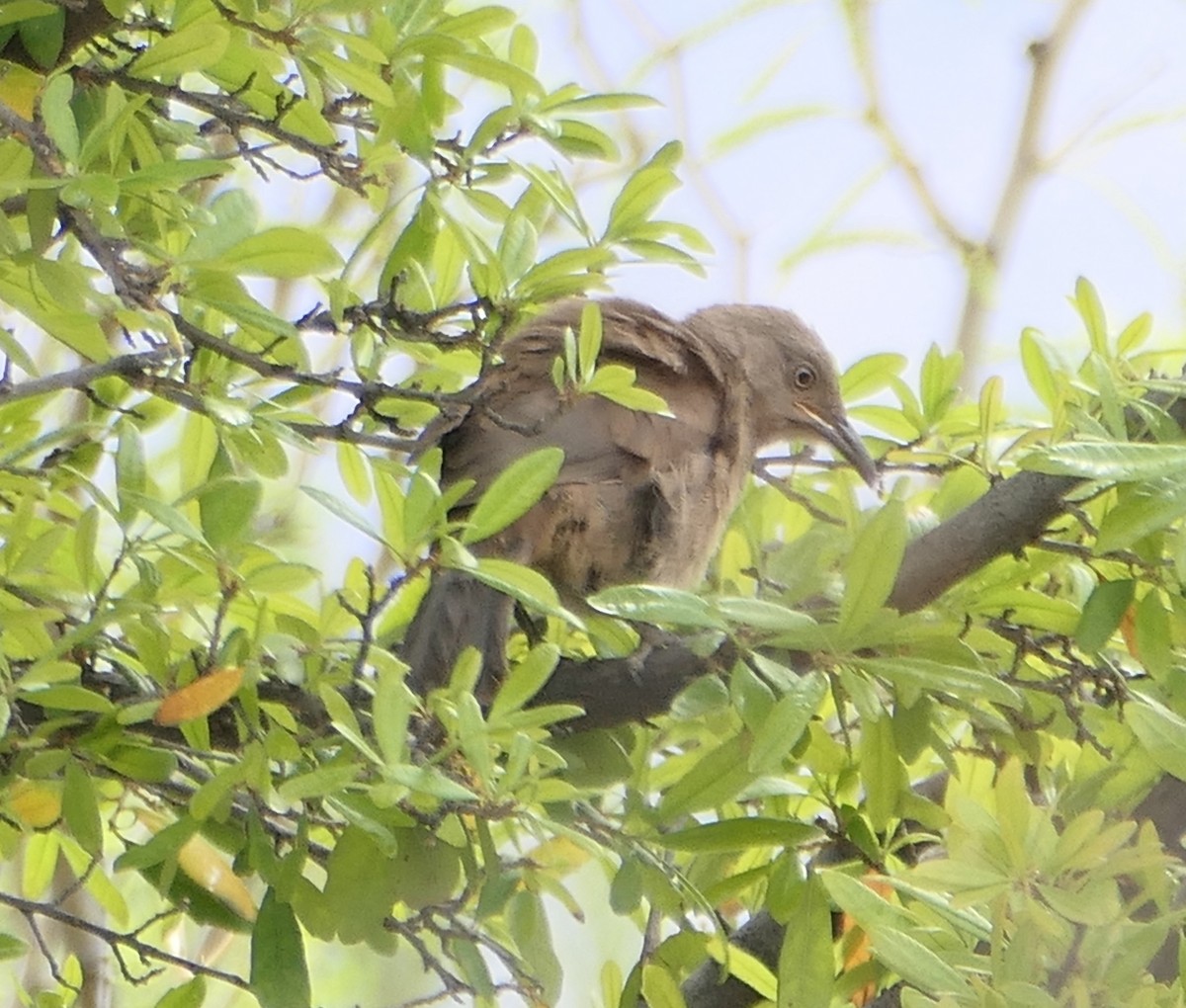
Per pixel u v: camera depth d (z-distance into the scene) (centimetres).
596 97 857
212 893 780
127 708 698
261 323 727
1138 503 706
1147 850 636
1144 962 624
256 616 741
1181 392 766
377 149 816
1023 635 817
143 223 831
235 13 748
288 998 704
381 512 730
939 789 896
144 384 736
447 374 873
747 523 974
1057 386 853
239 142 787
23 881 952
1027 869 638
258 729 679
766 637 716
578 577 931
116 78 759
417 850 730
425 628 814
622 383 767
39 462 896
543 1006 739
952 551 779
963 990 614
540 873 750
